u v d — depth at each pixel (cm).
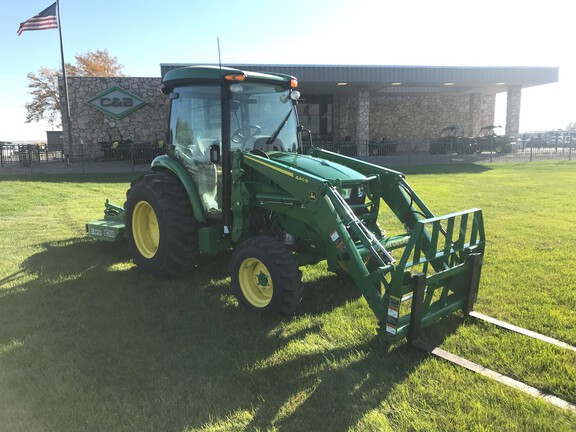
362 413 273
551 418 263
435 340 360
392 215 881
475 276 396
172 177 520
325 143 2484
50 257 598
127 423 266
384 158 2419
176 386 302
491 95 3319
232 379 310
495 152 2633
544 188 1252
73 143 2345
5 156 2217
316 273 525
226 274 528
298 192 399
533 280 489
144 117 2423
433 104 3195
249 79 462
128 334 376
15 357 338
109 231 587
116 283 498
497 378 303
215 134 476
